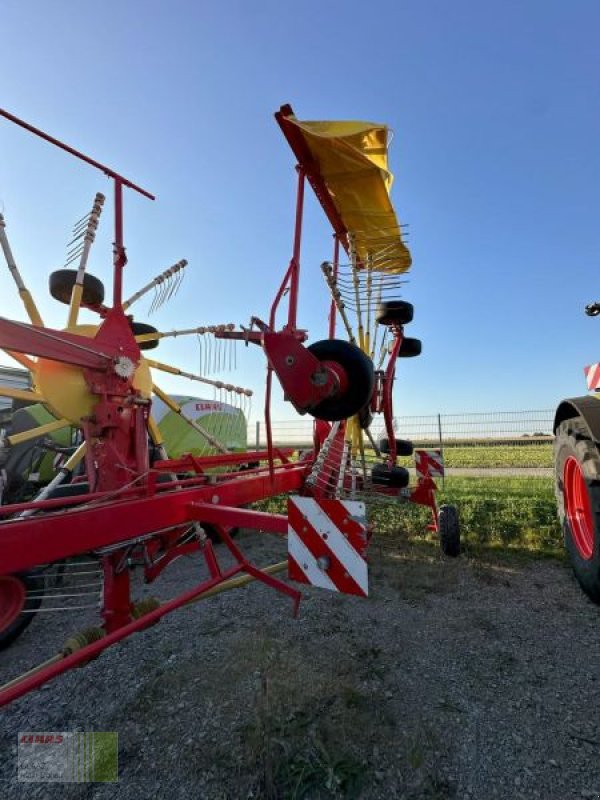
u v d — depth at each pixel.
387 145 2.92
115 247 3.08
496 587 3.48
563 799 1.58
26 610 2.74
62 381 2.86
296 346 2.25
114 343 2.97
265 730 1.94
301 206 2.80
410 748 1.83
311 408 2.47
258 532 5.62
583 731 1.91
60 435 4.87
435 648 2.61
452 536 4.14
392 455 3.87
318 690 2.21
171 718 2.07
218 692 2.23
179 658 2.56
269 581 2.39
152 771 1.78
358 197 3.25
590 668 2.38
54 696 2.28
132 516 2.04
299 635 2.78
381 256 3.95
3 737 2.01
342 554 1.71
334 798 1.61
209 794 1.66
